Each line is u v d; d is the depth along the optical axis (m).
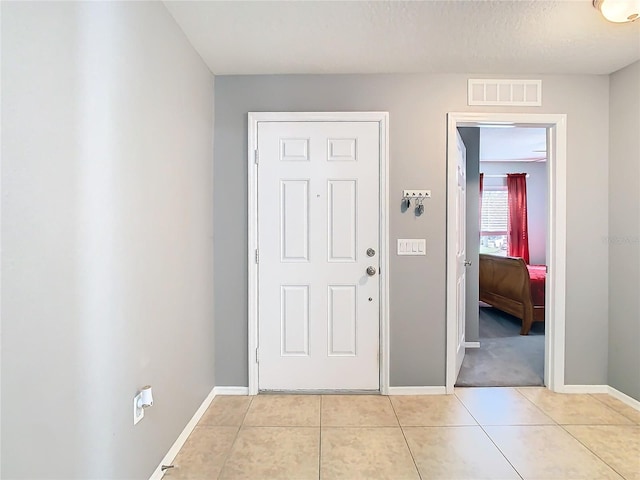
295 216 2.42
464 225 3.08
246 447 1.83
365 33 1.89
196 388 2.08
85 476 1.12
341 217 2.42
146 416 1.49
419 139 2.40
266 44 2.00
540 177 6.39
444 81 2.39
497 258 4.33
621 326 2.33
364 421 2.07
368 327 2.43
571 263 2.42
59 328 1.01
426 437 1.91
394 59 2.19
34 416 0.93
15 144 0.86
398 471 1.64
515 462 1.70
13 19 0.85
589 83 2.41
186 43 1.92
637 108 2.21
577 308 2.43
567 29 1.84
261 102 2.41
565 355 2.44
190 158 1.99
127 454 1.35
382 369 2.42
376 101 2.40
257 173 2.42
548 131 2.47
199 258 2.14
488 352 3.28
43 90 0.94
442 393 2.43
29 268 0.90
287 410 2.21
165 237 1.67
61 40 1.00
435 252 2.42
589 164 2.41
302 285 2.44
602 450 1.79
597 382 2.44
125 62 1.32
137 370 1.42
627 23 1.78
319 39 1.95
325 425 2.03
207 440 1.89
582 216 2.42
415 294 2.42
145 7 1.47
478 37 1.93
